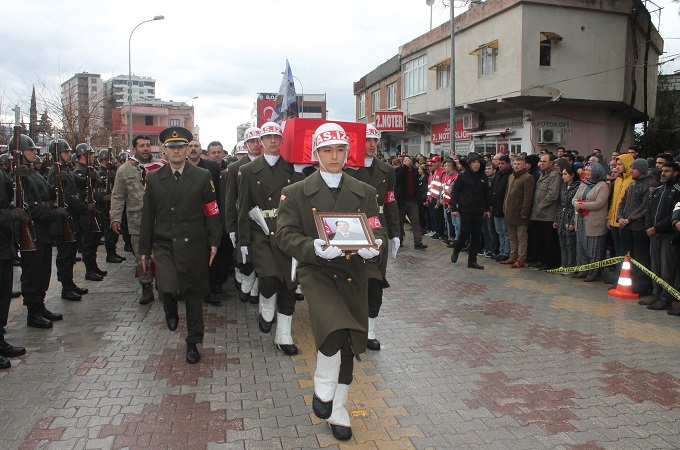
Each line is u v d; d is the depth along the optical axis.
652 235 7.18
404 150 31.44
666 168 7.10
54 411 4.22
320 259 3.57
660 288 7.23
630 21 19.16
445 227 13.91
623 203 8.14
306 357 5.48
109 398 4.47
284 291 5.56
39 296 6.38
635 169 7.85
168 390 4.64
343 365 3.86
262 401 4.45
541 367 5.18
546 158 9.77
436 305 7.46
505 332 6.25
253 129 6.77
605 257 9.15
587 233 8.76
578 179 9.48
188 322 5.31
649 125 23.34
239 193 5.92
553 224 9.66
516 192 9.99
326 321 3.68
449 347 5.75
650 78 22.36
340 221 3.67
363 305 3.88
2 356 5.28
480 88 20.38
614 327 6.42
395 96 30.09
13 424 4.01
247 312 7.25
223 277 8.49
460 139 23.75
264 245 5.73
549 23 18.19
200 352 5.61
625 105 19.53
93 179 9.02
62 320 6.67
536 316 6.89
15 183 5.53
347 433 3.81
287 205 3.96
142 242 5.33
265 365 5.25
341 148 3.94
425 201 14.67
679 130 22.73
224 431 3.94
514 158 10.09
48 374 4.96
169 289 5.08
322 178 4.00
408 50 27.03
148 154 7.95
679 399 4.48
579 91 18.55
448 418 4.15
